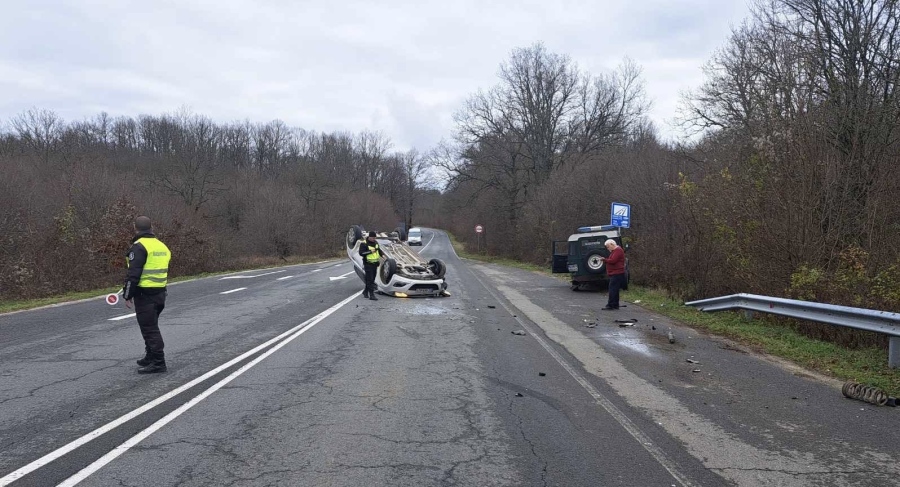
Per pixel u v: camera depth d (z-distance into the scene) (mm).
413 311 14094
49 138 47094
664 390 7137
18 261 17734
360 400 6504
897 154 12164
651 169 24156
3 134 45719
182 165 50031
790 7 17234
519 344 10039
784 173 12609
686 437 5457
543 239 39656
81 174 28984
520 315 13789
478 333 11102
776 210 12812
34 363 8109
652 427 5734
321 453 4914
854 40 14977
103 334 10375
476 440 5297
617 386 7305
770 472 4660
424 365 8312
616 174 30312
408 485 4320
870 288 9914
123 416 5801
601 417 6031
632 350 9625
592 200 33688
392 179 113375
